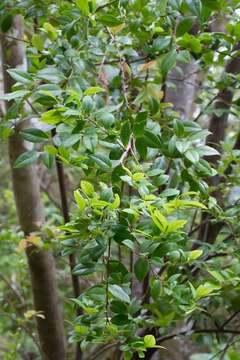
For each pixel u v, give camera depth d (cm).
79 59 149
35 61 150
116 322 128
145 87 169
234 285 138
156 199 116
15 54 187
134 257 179
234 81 183
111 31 154
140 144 127
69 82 142
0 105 189
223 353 184
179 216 127
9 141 192
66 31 148
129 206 118
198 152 129
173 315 143
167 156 132
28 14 163
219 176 181
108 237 118
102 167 123
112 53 167
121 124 132
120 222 117
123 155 122
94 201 114
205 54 166
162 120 154
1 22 168
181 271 158
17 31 187
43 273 200
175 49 143
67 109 122
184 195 129
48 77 137
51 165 138
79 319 133
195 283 151
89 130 124
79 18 145
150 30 159
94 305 133
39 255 198
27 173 199
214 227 186
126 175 121
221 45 164
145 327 159
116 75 167
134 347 126
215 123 200
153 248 117
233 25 154
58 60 149
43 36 182
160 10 143
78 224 119
